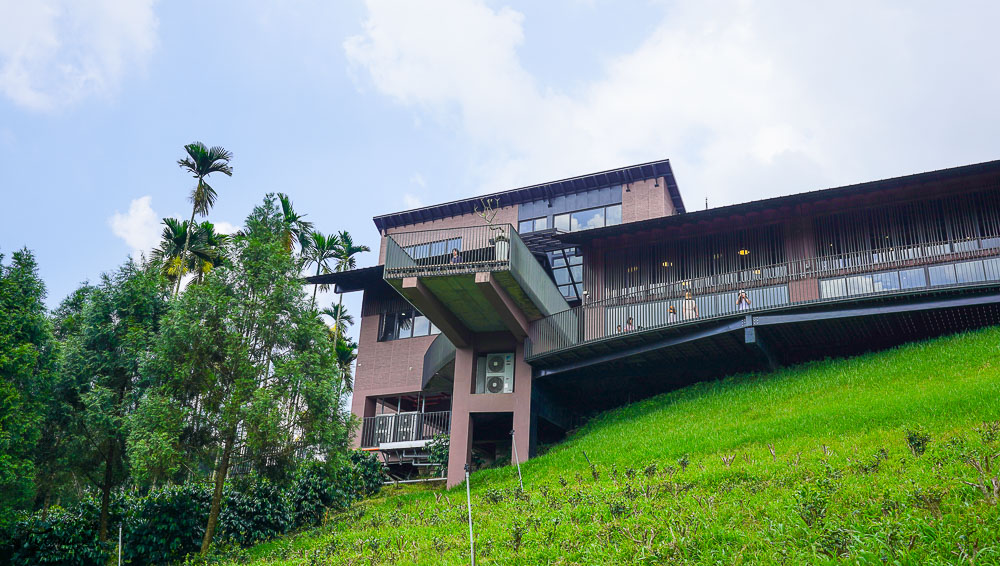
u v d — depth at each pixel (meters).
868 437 13.09
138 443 15.98
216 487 17.00
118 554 15.45
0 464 14.91
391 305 34.69
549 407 24.88
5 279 16.86
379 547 13.26
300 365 17.16
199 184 33.44
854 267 21.22
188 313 17.41
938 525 8.05
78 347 18.16
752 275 23.03
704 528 9.72
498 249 21.61
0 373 15.84
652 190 31.86
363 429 29.94
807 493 9.70
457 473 23.23
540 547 10.68
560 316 24.02
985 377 15.15
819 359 22.23
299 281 18.52
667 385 25.00
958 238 20.12
